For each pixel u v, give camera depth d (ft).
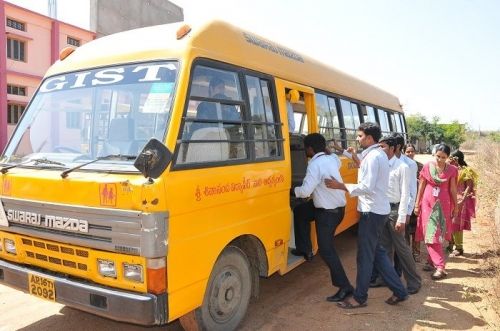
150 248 9.48
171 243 9.95
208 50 12.15
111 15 79.71
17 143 13.38
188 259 10.53
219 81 12.44
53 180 10.85
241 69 13.44
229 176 12.11
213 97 12.07
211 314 12.10
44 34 66.69
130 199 9.64
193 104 11.32
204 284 11.18
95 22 75.97
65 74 13.39
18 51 63.57
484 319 14.80
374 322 14.47
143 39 12.74
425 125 184.96
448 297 16.83
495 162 61.98
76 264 10.75
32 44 64.85
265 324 14.08
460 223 22.59
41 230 11.23
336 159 15.75
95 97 12.28
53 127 12.91
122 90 11.80
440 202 18.99
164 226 9.70
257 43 15.08
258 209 13.55
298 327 13.94
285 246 15.21
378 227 15.01
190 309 10.78
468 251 23.80
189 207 10.49
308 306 15.74
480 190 43.19
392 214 16.71
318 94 19.30
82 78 12.85
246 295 13.60
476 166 67.31
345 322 14.42
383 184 14.89
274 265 14.55
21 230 11.62
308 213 16.78
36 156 12.62
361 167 14.87
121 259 9.93
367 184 14.38
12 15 61.72
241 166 12.79
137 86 11.59
